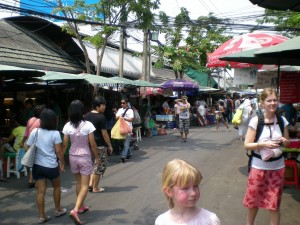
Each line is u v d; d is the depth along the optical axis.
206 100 30.22
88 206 5.90
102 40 13.16
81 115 5.39
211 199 6.22
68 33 14.32
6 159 8.02
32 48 14.48
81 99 13.91
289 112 8.11
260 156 4.15
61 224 5.15
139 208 5.78
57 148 5.20
